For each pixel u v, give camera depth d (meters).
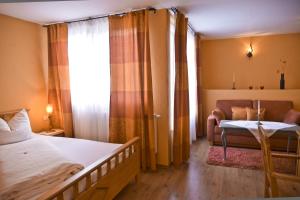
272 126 3.37
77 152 2.46
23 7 2.88
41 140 2.77
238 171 3.07
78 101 3.67
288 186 2.64
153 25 3.09
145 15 2.95
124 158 2.37
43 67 3.84
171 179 2.85
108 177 2.06
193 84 4.54
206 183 2.73
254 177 2.88
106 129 3.52
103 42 3.38
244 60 5.16
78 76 3.61
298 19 3.68
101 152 2.46
